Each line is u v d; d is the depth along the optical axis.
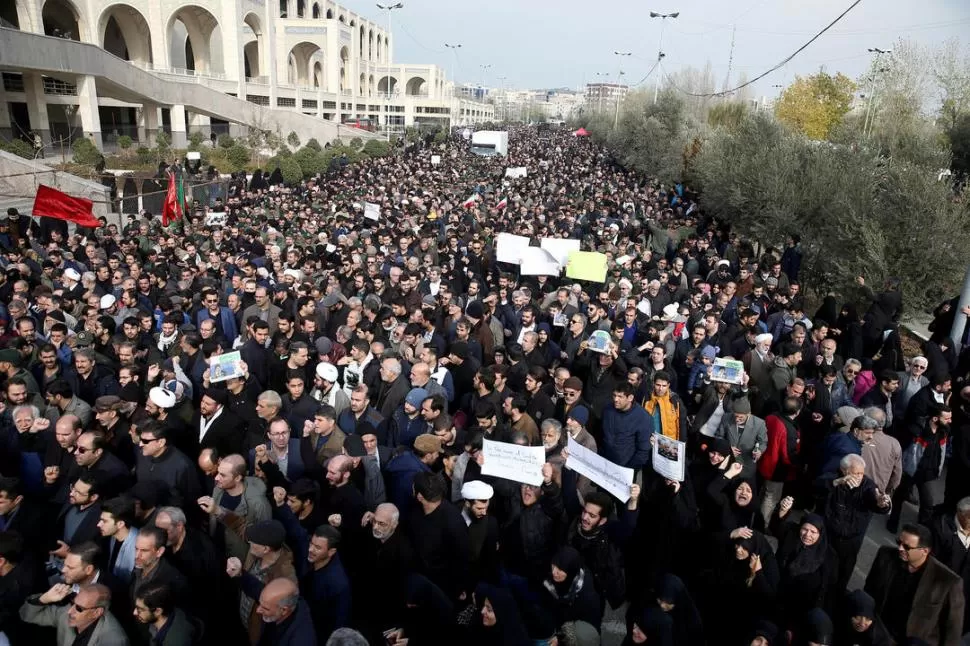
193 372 7.02
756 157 18.52
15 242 13.34
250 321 7.83
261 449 5.17
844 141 16.38
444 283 10.88
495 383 6.36
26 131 32.22
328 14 76.81
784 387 7.29
